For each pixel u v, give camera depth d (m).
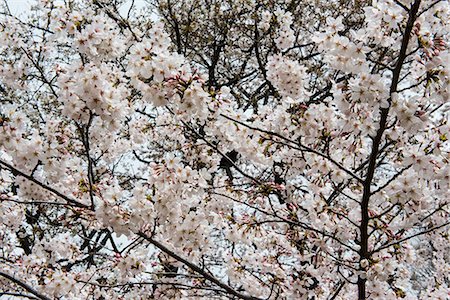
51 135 3.85
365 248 4.14
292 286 4.89
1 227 5.55
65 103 3.17
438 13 3.43
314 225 4.67
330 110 4.14
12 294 3.85
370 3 9.57
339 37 3.35
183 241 3.85
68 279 4.55
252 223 4.68
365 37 3.58
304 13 10.23
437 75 3.11
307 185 4.78
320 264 4.99
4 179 4.06
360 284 4.26
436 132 3.40
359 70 3.32
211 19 10.07
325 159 4.40
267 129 4.52
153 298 5.36
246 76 10.68
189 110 3.36
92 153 6.38
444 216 5.29
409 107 3.16
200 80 3.31
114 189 3.47
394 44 3.46
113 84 3.58
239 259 5.34
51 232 7.84
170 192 3.65
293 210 4.84
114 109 3.13
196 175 3.76
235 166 4.43
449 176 3.40
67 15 4.01
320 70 9.35
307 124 4.21
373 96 3.17
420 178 3.64
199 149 5.39
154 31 3.60
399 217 4.67
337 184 4.98
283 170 5.53
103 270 5.56
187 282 5.32
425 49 3.10
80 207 3.65
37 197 4.16
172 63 3.23
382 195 4.35
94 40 3.38
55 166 3.51
